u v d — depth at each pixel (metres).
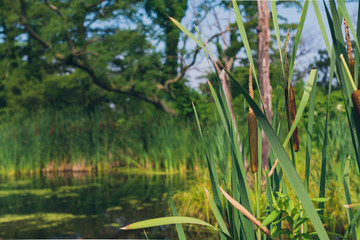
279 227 1.07
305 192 0.77
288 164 0.77
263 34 5.89
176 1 11.56
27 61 19.28
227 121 1.06
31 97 19.47
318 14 0.95
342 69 0.86
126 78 14.78
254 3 9.64
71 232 4.20
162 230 4.24
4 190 7.39
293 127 0.89
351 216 1.03
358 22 0.84
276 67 10.89
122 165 11.98
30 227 4.48
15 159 10.56
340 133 4.12
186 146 9.73
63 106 19.22
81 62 13.95
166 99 15.48
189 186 6.71
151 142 10.69
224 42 7.04
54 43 13.77
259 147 1.08
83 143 11.12
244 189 1.03
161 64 14.02
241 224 1.11
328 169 3.73
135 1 12.80
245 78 9.20
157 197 6.12
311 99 1.03
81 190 7.22
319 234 0.76
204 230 4.11
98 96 18.92
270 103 5.79
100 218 4.85
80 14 13.06
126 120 12.63
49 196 6.62
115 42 14.32
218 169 4.82
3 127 11.76
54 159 11.17
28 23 14.00
